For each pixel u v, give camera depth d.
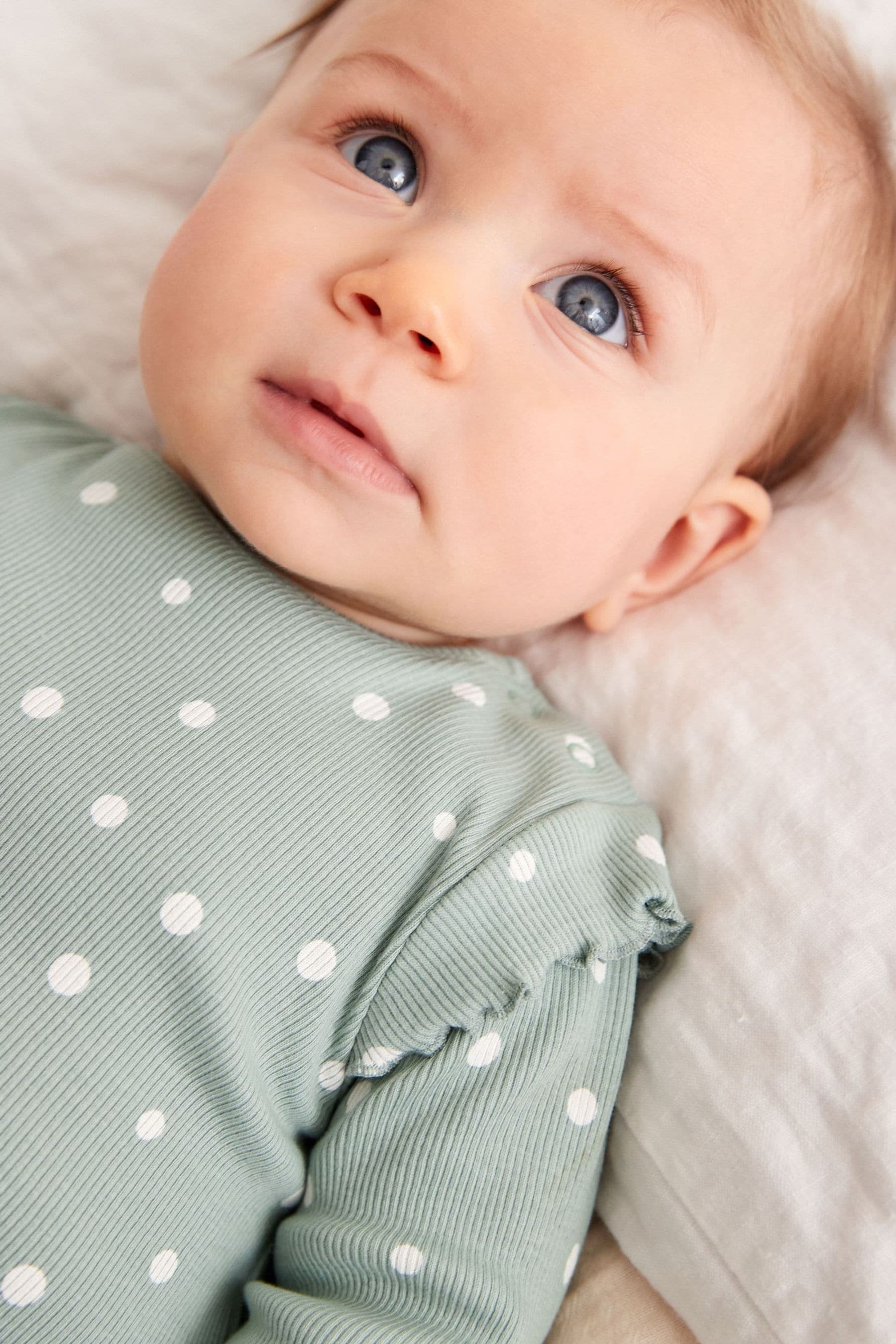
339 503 0.81
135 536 0.90
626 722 0.98
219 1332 0.84
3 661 0.82
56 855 0.77
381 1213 0.79
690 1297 0.79
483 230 0.80
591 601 0.95
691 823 0.90
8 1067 0.73
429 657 0.93
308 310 0.80
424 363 0.78
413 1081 0.80
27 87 1.13
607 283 0.84
